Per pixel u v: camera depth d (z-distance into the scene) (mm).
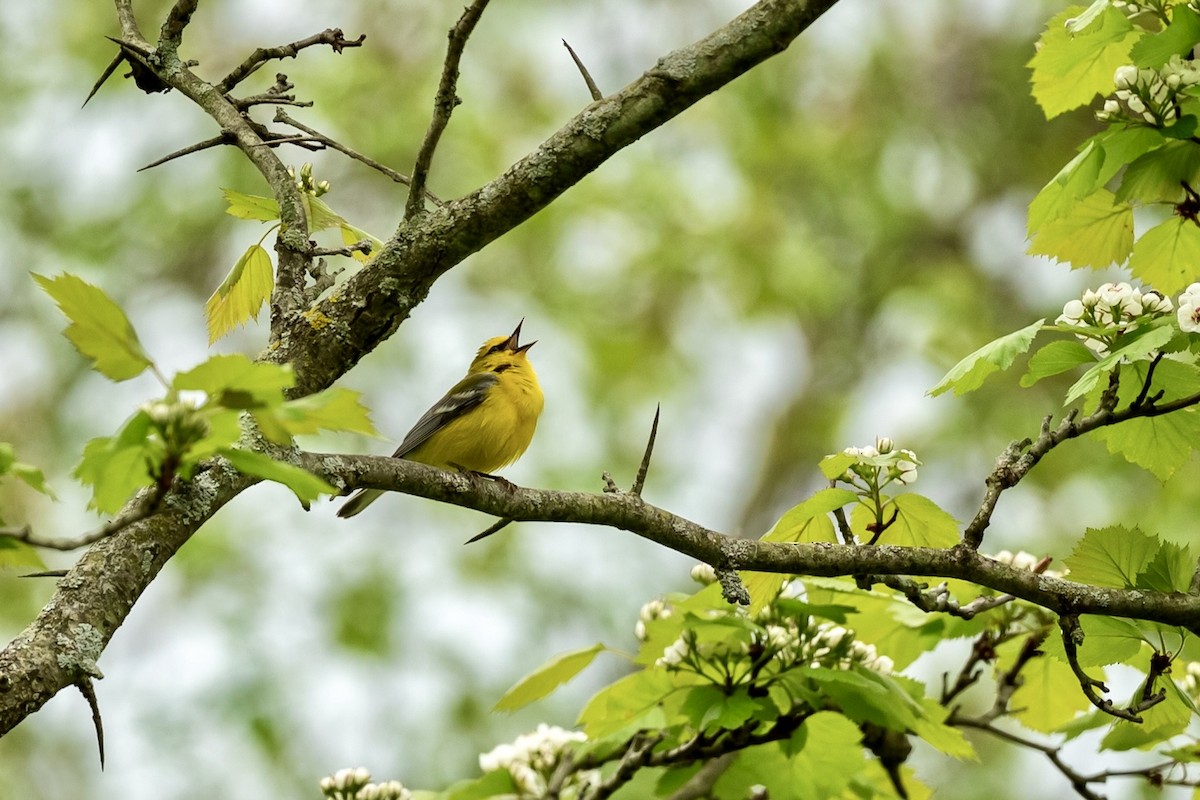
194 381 3383
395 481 5098
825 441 19359
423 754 14742
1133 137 5258
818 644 5828
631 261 19625
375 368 17562
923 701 6000
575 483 17219
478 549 16375
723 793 6082
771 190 19578
